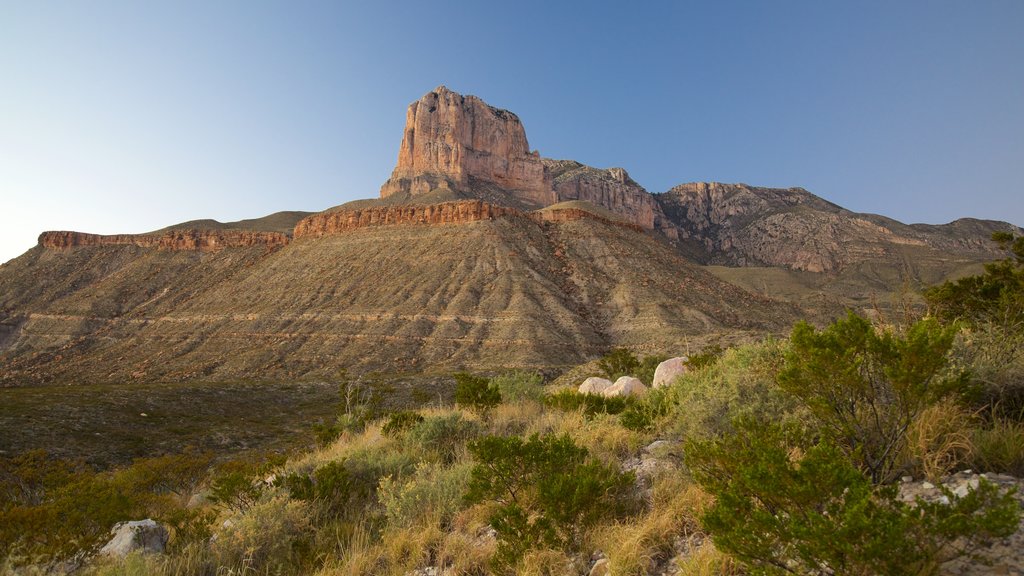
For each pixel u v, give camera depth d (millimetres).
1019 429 4121
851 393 4066
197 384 59062
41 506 7613
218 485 7430
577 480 4824
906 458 4094
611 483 4965
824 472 2879
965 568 2695
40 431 37188
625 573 3811
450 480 6543
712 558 3520
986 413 4605
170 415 47312
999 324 6039
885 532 2521
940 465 3959
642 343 77688
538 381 15984
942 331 3621
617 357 34531
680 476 5172
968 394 3820
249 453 36938
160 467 18188
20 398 44875
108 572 5398
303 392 61188
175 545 6461
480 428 10078
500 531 4512
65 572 6000
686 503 4508
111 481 18141
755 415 5387
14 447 33906
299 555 5648
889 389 4375
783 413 5312
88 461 34719
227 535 6043
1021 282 6520
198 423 46188
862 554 2490
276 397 58625
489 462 5680
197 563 5652
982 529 2533
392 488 6652
